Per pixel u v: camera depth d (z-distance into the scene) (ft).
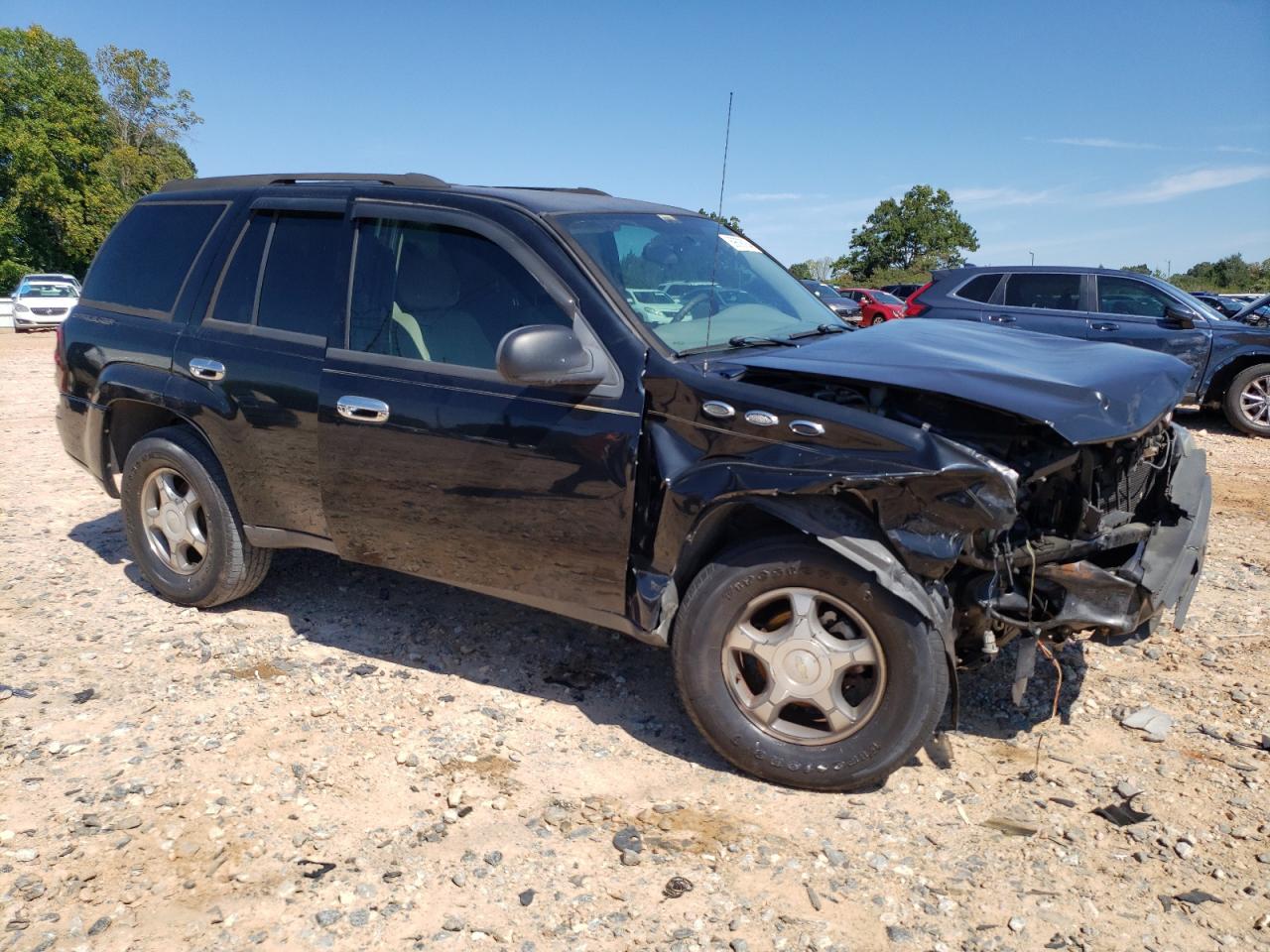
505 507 11.71
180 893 9.00
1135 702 12.68
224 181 15.48
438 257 12.53
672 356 11.08
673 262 12.94
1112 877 9.27
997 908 8.85
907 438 9.66
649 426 10.90
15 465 26.25
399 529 12.69
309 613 15.48
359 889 9.09
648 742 11.76
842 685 10.71
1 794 10.47
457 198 12.62
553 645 14.40
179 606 15.66
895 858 9.55
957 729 12.03
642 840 9.80
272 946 8.38
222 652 14.02
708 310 12.63
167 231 15.72
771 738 10.71
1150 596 10.37
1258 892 9.02
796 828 10.03
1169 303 35.19
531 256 11.82
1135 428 10.13
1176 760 11.30
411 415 12.17
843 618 10.48
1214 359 34.30
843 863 9.47
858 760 10.34
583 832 9.96
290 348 13.46
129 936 8.46
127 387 15.16
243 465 14.03
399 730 11.94
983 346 12.26
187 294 14.89
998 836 9.89
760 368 10.80
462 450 11.85
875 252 247.29
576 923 8.68
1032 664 10.44
